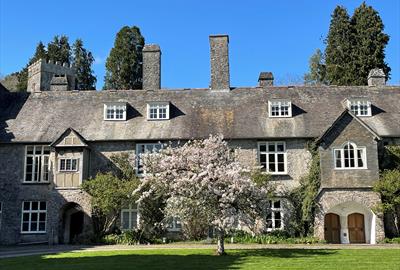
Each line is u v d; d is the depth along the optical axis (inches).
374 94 1270.9
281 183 1117.1
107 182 1069.8
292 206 1099.9
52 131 1182.9
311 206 1058.7
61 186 1114.1
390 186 1006.4
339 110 1207.6
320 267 594.9
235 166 791.1
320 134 1127.0
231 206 757.3
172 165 794.8
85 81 2559.1
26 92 1326.3
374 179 1053.2
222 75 1302.9
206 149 824.3
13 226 1129.4
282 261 658.2
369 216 1078.4
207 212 757.9
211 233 1095.6
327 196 1047.6
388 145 1127.6
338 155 1073.5
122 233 1093.8
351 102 1193.4
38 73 1785.2
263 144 1150.3
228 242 1032.8
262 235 1059.9
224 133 1145.4
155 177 817.5
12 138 1165.1
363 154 1069.8
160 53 1352.1
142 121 1199.6
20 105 1278.3
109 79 2298.2
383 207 1011.9
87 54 2605.8
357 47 1860.2
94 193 1079.0
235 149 1137.4
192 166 792.9
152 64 1343.5
